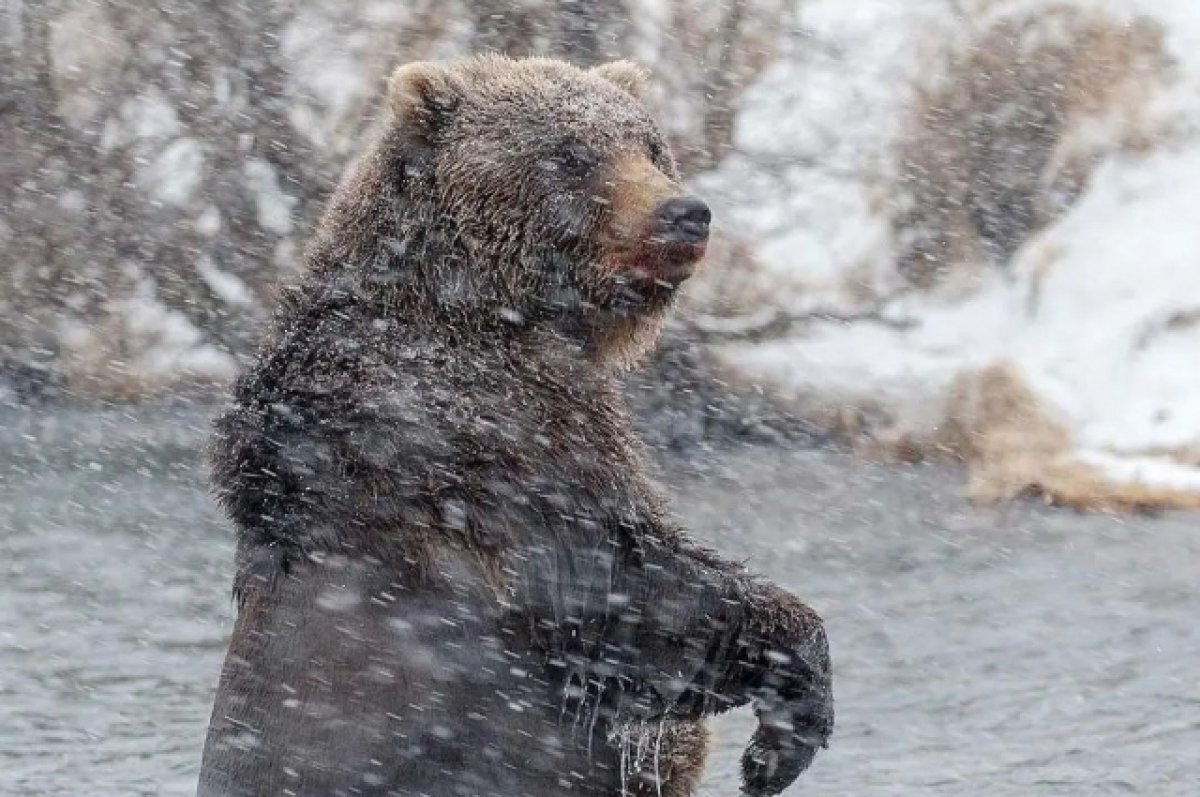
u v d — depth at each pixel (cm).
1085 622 1327
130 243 2233
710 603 644
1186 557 1546
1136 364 2086
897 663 1224
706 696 657
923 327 2209
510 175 674
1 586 1436
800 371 2139
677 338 2136
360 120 2231
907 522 1716
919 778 963
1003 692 1143
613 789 668
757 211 2322
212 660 1234
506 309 672
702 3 2341
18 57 2239
